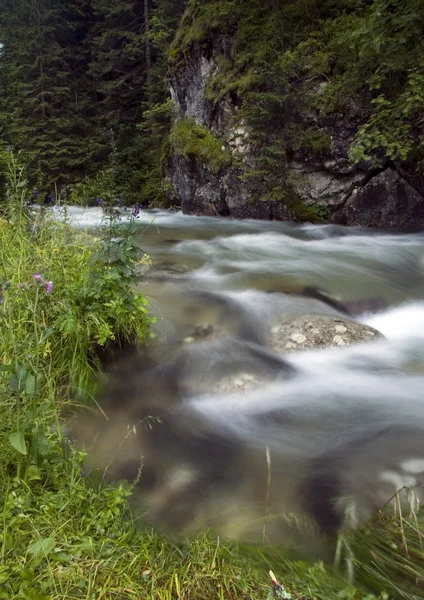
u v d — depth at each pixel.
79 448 2.45
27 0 19.12
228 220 10.12
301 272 5.45
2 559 1.54
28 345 2.58
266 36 9.49
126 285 3.48
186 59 11.60
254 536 1.88
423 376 3.40
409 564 1.70
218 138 10.43
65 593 1.47
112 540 1.71
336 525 1.94
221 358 3.38
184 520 1.98
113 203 4.69
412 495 2.10
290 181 8.82
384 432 2.66
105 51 19.64
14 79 12.20
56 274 3.55
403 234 7.83
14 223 4.33
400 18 6.96
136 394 3.03
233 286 4.89
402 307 4.82
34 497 1.85
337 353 3.71
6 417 2.16
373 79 7.35
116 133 17.34
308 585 1.59
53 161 17.44
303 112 8.61
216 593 1.53
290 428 2.73
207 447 2.54
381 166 7.91
